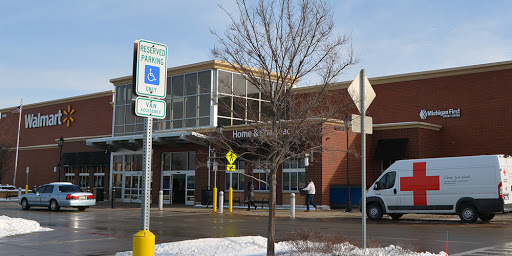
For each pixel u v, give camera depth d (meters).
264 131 10.96
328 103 12.21
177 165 36.56
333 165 29.33
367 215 22.75
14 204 36.00
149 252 7.08
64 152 47.53
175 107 37.25
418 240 14.33
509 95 29.98
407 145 30.64
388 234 16.03
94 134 50.28
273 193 10.23
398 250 10.49
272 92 10.91
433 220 22.36
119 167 40.34
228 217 23.88
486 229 17.75
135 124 39.72
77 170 45.28
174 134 33.09
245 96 12.10
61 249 12.94
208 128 34.00
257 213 26.47
